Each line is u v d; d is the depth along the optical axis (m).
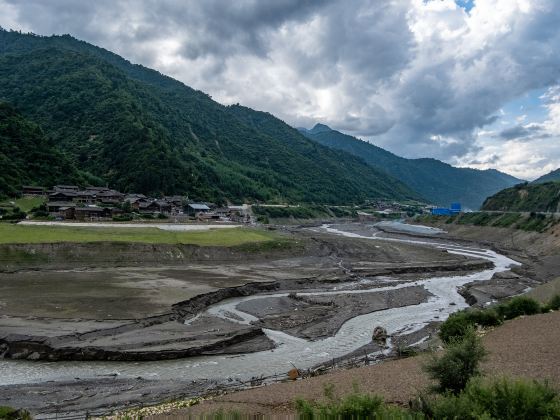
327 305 60.19
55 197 121.94
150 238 89.50
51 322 43.25
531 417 15.22
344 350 42.44
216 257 89.31
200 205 156.50
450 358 21.78
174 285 62.84
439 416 16.45
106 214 116.75
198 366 37.28
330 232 175.88
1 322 42.47
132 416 24.34
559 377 22.98
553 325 36.72
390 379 26.55
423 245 137.00
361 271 86.75
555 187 175.12
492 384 17.58
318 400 22.97
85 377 34.03
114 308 49.19
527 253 119.62
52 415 26.42
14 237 77.25
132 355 37.97
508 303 45.03
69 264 73.75
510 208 188.62
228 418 21.61
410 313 57.66
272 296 64.94
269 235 116.94
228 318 52.12
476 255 120.75
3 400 28.67
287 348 42.72
